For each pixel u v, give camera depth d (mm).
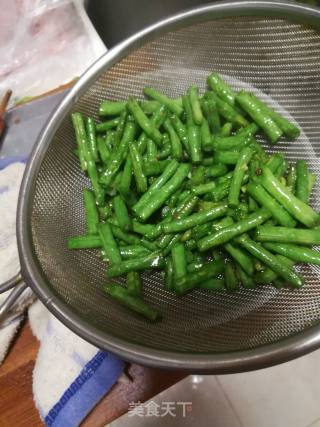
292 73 263
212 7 245
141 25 373
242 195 251
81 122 264
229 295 239
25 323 275
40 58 344
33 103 326
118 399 258
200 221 236
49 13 337
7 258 267
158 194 249
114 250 248
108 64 258
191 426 276
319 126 261
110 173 258
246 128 259
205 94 268
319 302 211
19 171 290
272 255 224
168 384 260
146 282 252
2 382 260
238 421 280
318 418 282
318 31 238
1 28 332
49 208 252
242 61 275
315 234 225
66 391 245
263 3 237
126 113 270
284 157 264
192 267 237
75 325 198
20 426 251
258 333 208
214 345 205
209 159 259
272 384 290
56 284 220
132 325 221
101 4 361
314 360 294
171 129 262
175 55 273
